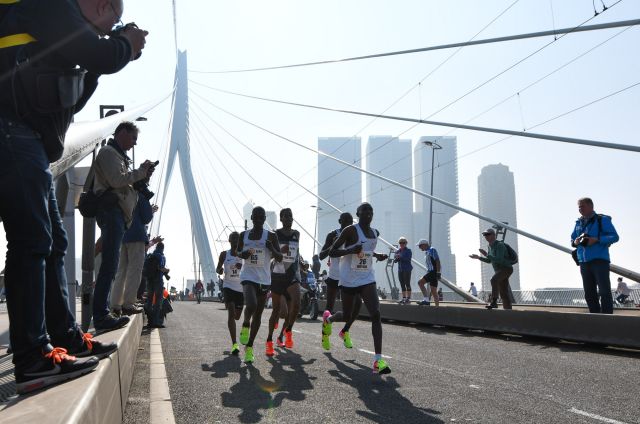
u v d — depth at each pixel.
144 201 6.82
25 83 2.28
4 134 2.26
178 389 5.35
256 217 7.63
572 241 10.16
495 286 12.56
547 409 4.55
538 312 10.54
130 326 5.36
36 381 2.33
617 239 9.71
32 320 2.37
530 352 8.56
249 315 7.54
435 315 14.07
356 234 6.84
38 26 2.28
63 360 2.43
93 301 5.12
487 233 12.66
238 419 4.16
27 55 2.30
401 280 17.08
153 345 9.06
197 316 18.48
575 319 9.69
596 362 7.43
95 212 5.16
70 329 2.94
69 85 2.40
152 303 12.90
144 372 6.37
